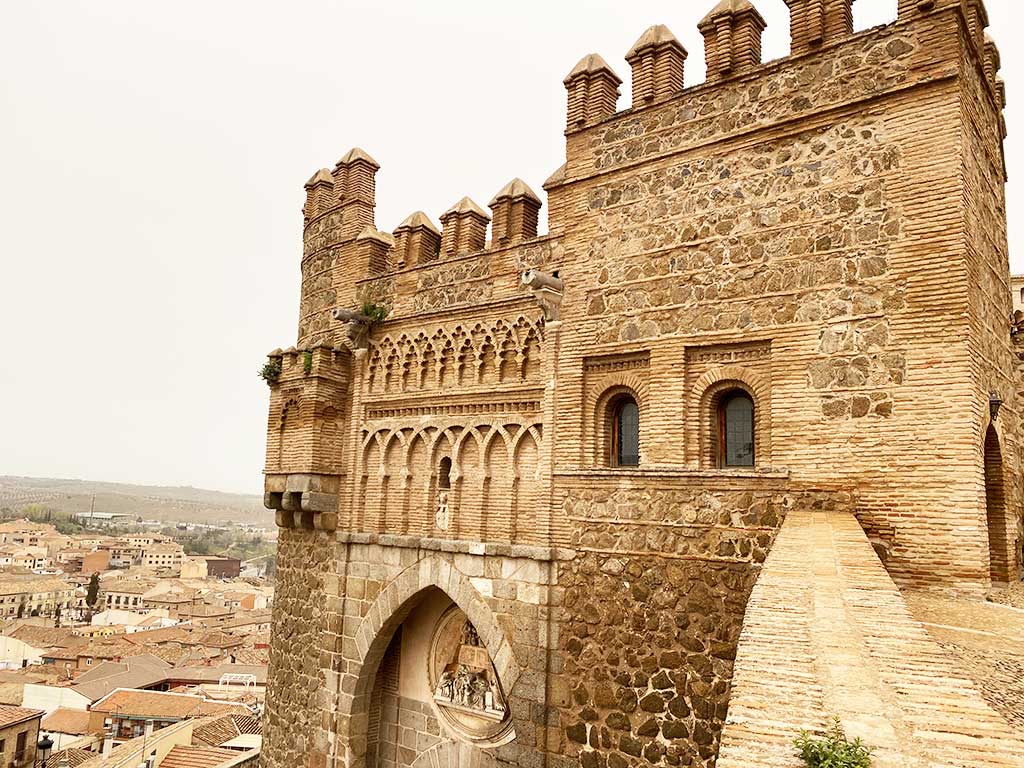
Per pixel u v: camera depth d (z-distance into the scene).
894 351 11.32
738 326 12.88
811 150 12.54
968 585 10.32
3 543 196.50
